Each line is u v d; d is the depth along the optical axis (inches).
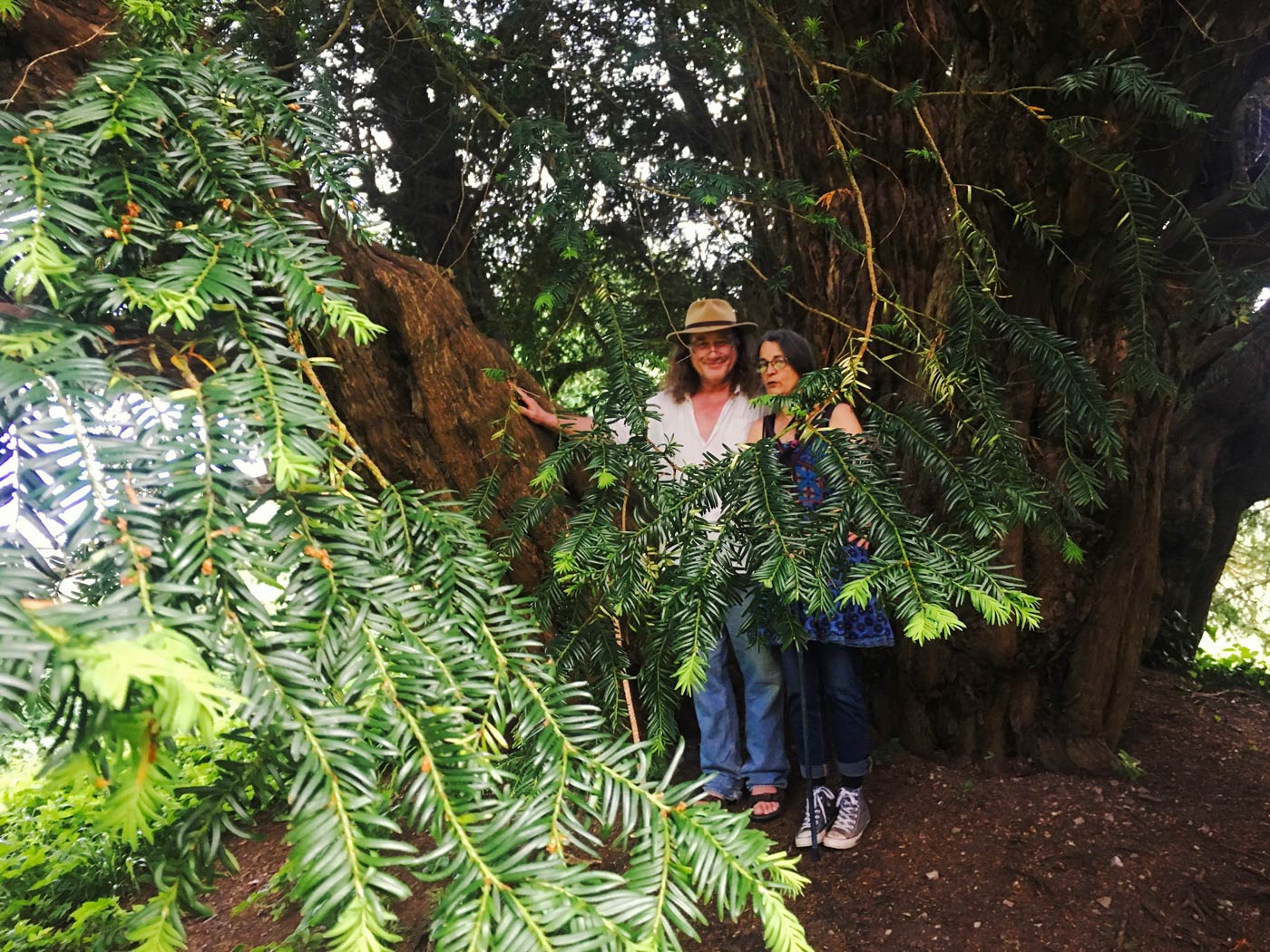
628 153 114.7
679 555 45.1
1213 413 168.6
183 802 21.9
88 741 17.3
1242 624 232.8
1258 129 136.1
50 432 19.9
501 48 90.9
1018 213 74.0
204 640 19.0
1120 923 82.7
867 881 90.9
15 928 99.4
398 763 22.2
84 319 24.6
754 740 103.6
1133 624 110.9
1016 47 79.9
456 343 78.6
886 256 105.3
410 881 75.3
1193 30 76.8
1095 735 113.1
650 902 20.2
